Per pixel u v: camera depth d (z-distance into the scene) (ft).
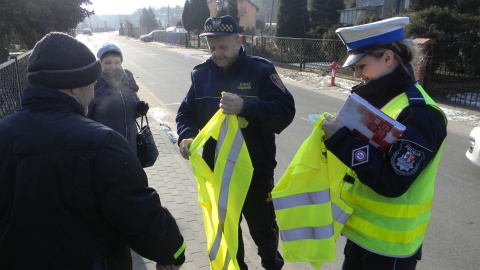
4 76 14.17
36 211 4.31
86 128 4.48
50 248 4.44
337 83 43.42
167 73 50.93
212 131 7.35
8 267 4.61
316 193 6.18
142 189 4.66
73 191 4.31
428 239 12.13
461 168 18.20
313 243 6.25
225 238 7.20
